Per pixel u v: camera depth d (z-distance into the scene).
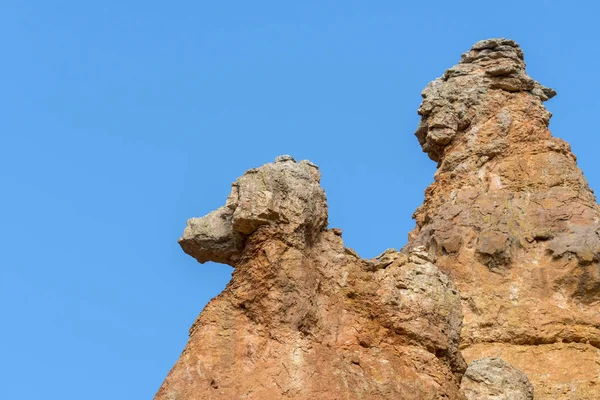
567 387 82.19
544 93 99.06
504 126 95.06
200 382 50.16
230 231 53.97
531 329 85.12
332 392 50.31
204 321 51.47
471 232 89.50
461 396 53.56
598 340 84.69
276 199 52.97
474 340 85.31
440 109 97.00
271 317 51.31
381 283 54.34
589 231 88.56
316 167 54.94
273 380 50.16
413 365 52.75
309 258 53.25
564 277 86.94
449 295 55.25
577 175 92.69
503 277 87.75
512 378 57.56
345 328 52.69
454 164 94.56
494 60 98.94
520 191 91.88
